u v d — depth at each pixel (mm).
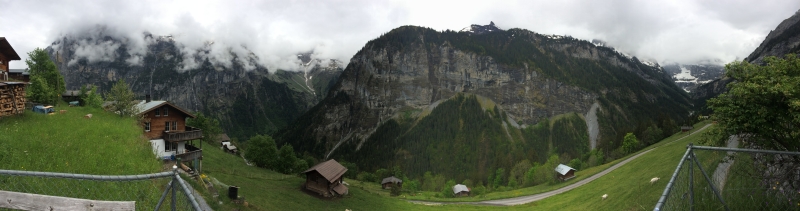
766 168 15117
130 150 26406
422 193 107000
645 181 51969
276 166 84438
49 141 23547
